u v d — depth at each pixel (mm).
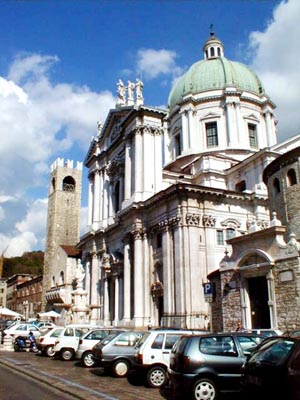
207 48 71375
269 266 22266
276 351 10195
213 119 60781
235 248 25406
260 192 46156
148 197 48469
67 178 98938
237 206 45281
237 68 65375
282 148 49000
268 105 62969
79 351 22188
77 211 97250
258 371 10070
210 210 43375
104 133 63906
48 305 85312
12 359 25797
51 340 28219
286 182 32812
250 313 23656
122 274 51625
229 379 12430
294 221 31531
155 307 44344
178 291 40031
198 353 12703
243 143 59094
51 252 91312
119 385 15930
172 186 42375
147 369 15719
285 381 9234
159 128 51750
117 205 58688
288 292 21094
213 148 59438
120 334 19078
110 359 18234
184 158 59938
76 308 49625
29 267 152375
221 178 53875
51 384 15836
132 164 52125
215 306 26828
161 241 44969
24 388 15008
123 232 51031
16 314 58156
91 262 61656
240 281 24328
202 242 41938
